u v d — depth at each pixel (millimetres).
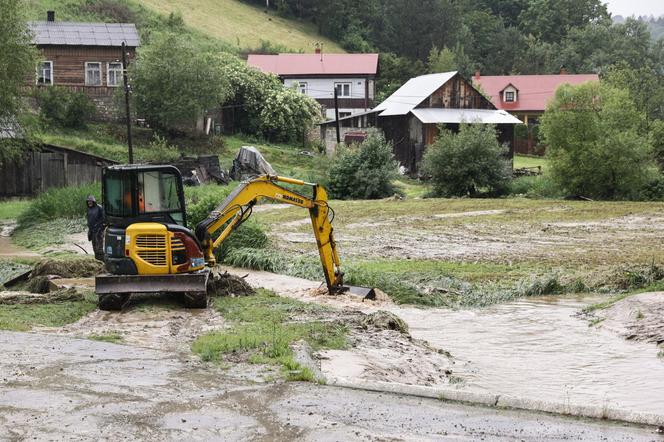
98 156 52625
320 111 81875
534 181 55969
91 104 64750
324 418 9617
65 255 27781
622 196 51625
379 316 15789
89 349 12812
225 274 18625
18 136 40906
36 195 51750
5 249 31016
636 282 21594
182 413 9695
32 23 67688
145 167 16641
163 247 16266
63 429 9094
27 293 18375
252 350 12703
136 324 15055
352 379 11266
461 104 69875
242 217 18172
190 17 110250
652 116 73188
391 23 129000
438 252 28016
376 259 26469
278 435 9000
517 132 88500
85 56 67250
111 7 95375
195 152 66812
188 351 12844
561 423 9797
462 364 13758
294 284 21562
